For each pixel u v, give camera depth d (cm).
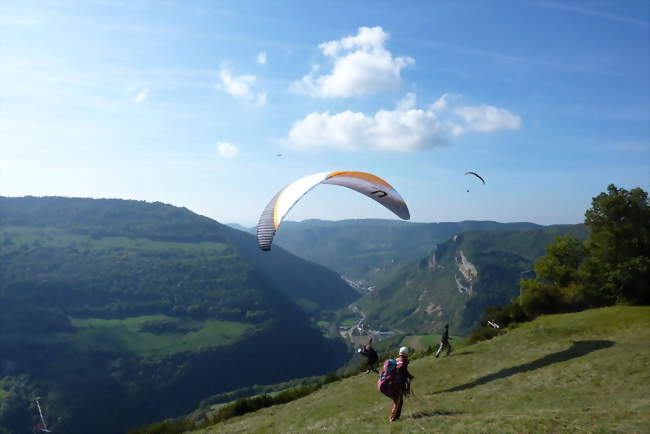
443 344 2688
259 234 1568
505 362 2180
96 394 18150
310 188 1617
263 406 3166
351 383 2605
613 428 991
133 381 19888
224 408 3253
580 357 1947
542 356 2123
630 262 3797
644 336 2239
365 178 1930
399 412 1298
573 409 1246
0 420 15350
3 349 19788
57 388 17812
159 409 19100
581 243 4834
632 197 3991
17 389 17275
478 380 1944
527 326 3512
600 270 4141
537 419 1110
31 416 16075
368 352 2283
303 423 1934
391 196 2089
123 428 17312
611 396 1364
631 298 3909
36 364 19238
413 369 2502
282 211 1548
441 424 1177
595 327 2670
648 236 3931
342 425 1383
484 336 3747
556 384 1631
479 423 1134
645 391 1359
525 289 4569
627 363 1678
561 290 4428
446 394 1791
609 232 4038
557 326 2817
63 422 16025
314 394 2803
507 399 1523
